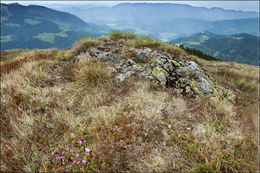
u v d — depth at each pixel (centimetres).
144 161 260
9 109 354
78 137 294
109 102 431
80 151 268
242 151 288
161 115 374
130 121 347
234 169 256
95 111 373
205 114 398
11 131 295
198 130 330
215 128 351
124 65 632
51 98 408
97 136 282
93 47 870
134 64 643
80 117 359
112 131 315
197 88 492
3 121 309
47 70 616
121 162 252
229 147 301
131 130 313
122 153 270
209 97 472
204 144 299
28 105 374
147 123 341
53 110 364
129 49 841
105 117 344
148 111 380
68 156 256
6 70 618
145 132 321
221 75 897
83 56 716
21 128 298
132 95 446
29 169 230
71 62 714
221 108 420
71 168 238
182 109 405
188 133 326
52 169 235
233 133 336
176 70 586
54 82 525
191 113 398
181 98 469
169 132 328
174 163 260
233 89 681
